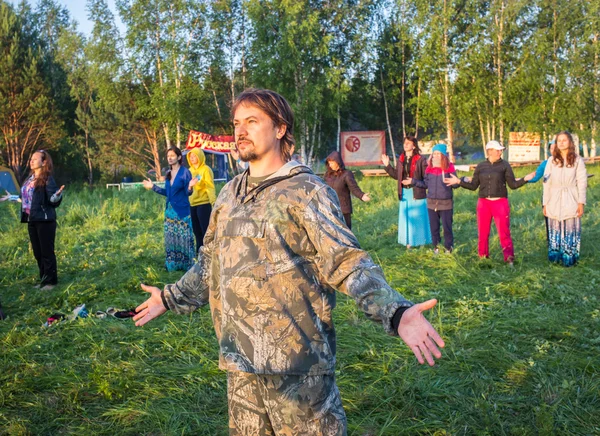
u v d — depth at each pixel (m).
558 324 4.74
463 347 4.28
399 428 3.11
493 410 3.30
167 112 28.30
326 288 1.90
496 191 7.39
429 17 29.73
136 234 11.39
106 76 29.83
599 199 13.94
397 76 31.86
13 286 6.93
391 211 13.50
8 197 7.22
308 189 1.86
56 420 3.36
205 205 7.67
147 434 3.21
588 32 29.92
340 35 29.70
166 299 2.23
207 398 3.56
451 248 8.24
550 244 7.30
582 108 30.44
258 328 1.83
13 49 29.20
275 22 28.00
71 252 9.24
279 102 1.97
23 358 4.33
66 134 30.64
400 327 1.66
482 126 31.47
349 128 35.47
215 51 28.98
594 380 3.66
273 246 1.84
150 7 29.08
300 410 1.82
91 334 4.86
